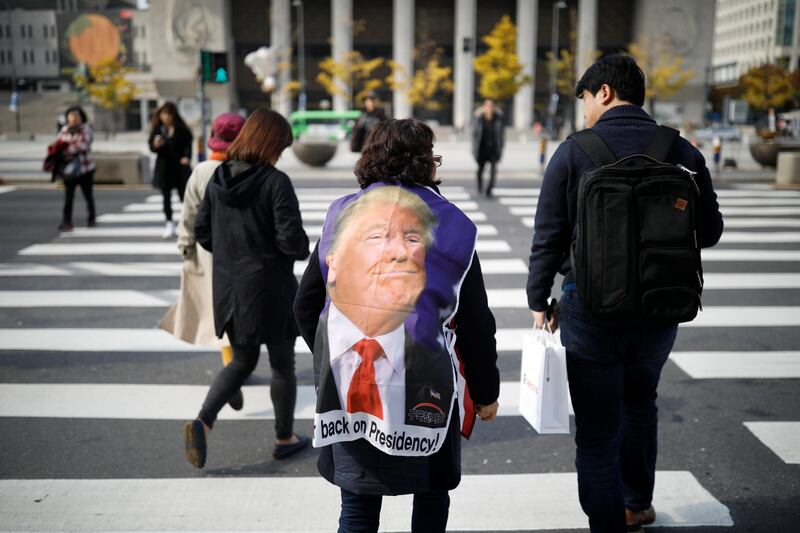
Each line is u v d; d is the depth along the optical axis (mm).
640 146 2596
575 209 2641
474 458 3990
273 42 68000
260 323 3582
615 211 2445
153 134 10516
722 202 14789
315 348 2180
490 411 2379
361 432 2107
